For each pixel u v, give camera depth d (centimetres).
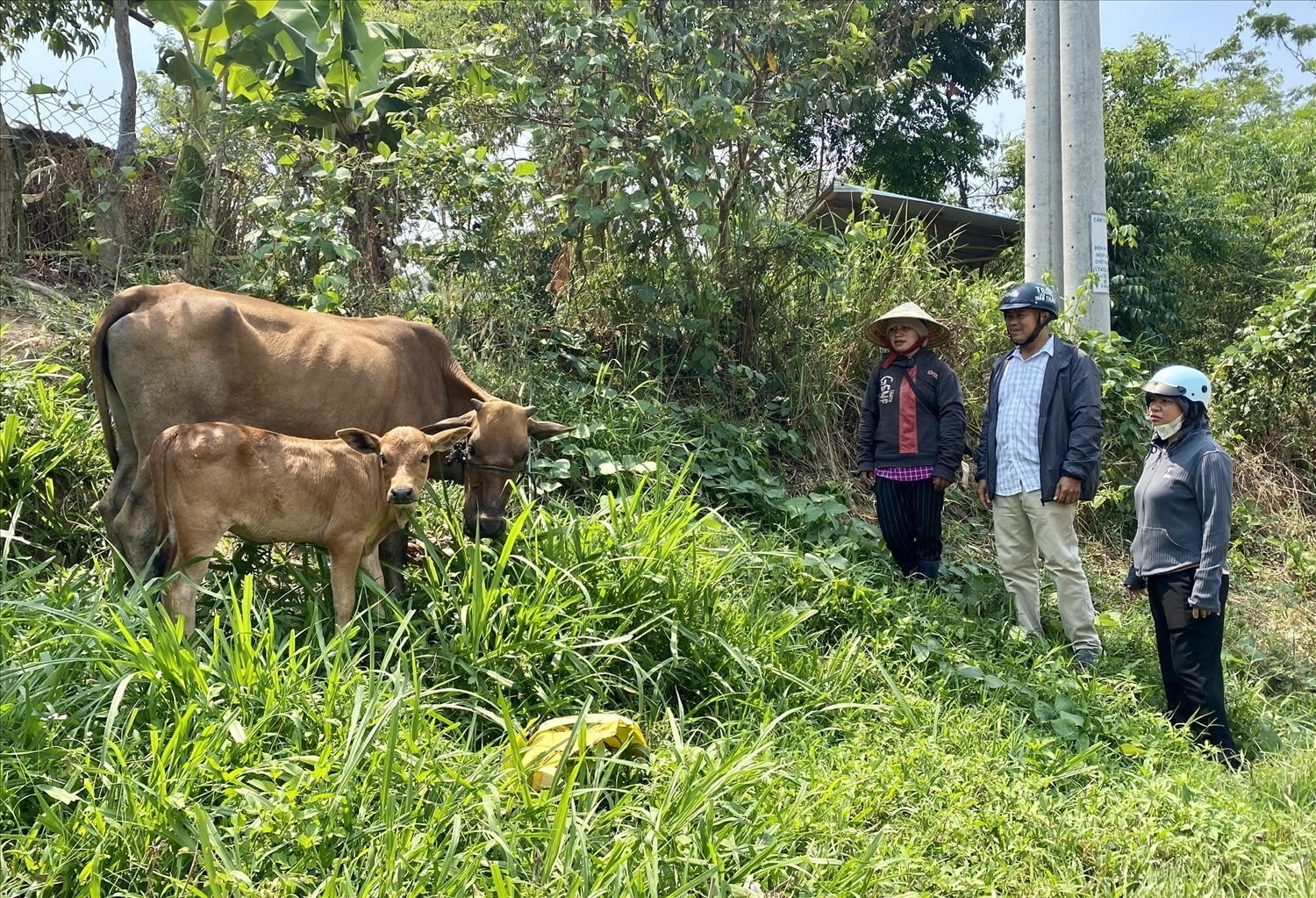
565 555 442
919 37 1505
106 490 455
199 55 725
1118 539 750
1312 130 1683
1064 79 802
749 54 740
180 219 682
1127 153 1228
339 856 277
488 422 443
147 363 411
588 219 654
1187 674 514
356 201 674
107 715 310
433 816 286
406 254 671
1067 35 798
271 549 458
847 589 522
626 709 398
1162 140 1583
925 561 608
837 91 783
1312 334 866
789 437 704
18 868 259
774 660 443
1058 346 578
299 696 324
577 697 393
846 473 729
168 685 318
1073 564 569
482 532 439
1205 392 527
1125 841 361
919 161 1608
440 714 347
